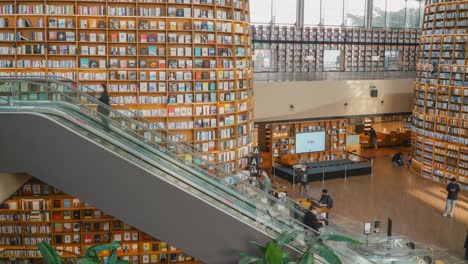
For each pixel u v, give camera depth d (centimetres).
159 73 1249
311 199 1412
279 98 1906
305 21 2236
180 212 615
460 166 1742
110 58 1223
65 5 1182
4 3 1168
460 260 1121
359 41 2269
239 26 1348
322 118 2014
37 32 1182
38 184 1077
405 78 2209
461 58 1717
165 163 641
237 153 1384
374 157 2253
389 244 1054
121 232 1096
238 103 1373
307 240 621
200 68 1280
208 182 654
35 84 626
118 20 1210
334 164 1964
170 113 1266
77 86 873
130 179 609
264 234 627
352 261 714
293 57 2161
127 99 1243
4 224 1074
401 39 2344
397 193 1664
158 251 1103
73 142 605
